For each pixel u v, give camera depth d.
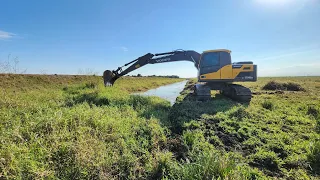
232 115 6.52
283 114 6.83
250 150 4.23
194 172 2.98
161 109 7.78
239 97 9.12
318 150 3.79
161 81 33.69
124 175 3.25
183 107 7.94
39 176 2.88
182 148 4.27
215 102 8.75
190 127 5.48
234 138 4.81
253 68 9.44
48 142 3.70
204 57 9.55
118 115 5.86
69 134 3.97
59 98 8.05
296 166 3.62
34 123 4.29
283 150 4.13
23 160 3.06
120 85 17.39
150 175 3.29
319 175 3.32
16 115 5.09
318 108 7.23
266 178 3.19
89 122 4.77
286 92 13.45
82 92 10.36
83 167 3.18
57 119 4.50
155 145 4.32
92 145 3.75
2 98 6.61
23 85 13.55
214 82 10.45
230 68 9.32
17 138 3.69
